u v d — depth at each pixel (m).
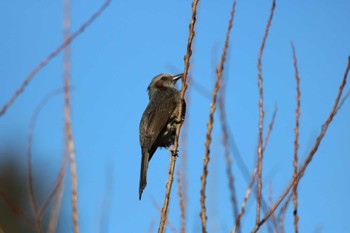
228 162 10.30
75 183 8.91
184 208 10.67
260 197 9.74
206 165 9.84
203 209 9.70
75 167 8.95
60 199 9.20
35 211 9.37
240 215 9.72
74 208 8.84
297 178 9.84
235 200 10.09
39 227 9.45
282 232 9.76
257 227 9.55
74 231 8.75
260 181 9.86
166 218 10.54
